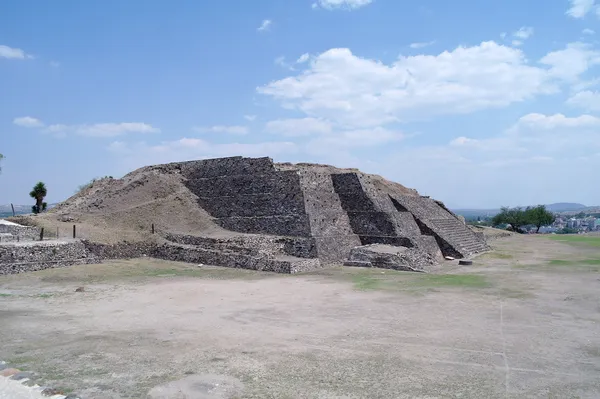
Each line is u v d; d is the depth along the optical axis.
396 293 24.23
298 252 35.97
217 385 12.25
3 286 26.42
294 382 12.45
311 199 40.91
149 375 12.97
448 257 41.38
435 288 25.70
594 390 11.88
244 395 11.66
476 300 22.39
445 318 18.89
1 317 19.27
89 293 24.36
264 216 40.91
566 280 28.45
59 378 12.77
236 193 45.12
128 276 30.11
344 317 19.11
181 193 47.38
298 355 14.53
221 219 42.81
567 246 55.44
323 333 16.83
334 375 12.92
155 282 27.81
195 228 42.44
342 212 42.62
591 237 73.25
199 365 13.71
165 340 16.08
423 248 39.72
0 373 12.95
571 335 16.48
